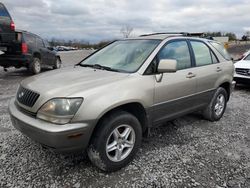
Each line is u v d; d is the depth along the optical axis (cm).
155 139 402
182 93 383
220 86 500
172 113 377
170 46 380
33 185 273
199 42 450
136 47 379
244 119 521
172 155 349
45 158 329
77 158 331
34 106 276
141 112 331
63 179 285
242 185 284
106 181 284
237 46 4488
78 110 261
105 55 403
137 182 284
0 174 290
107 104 276
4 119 478
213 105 478
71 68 379
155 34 431
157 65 344
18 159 325
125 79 308
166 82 350
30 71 1114
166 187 277
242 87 916
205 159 341
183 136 417
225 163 332
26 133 282
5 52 1016
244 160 341
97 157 286
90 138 281
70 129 256
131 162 326
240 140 409
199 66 427
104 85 287
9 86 823
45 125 258
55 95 266
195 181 289
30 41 1073
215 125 477
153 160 333
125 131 309
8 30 973
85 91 271
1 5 942
